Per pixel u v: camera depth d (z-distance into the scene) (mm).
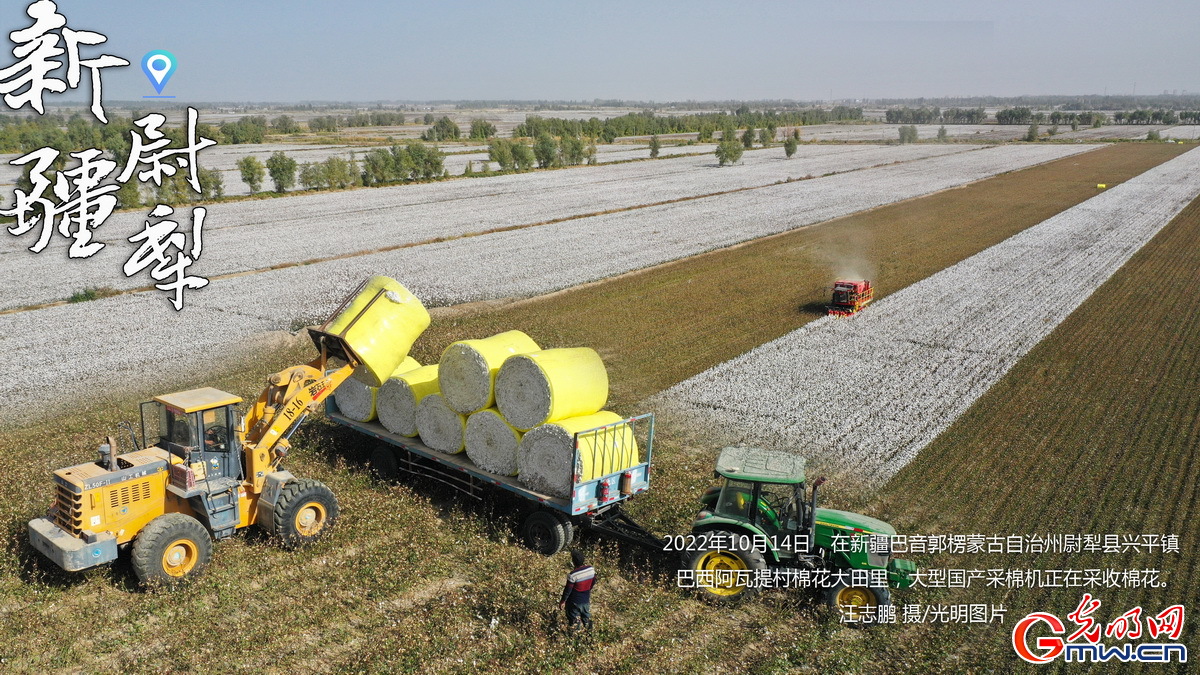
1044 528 14625
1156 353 26078
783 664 10672
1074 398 21812
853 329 28969
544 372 13344
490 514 14422
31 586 11812
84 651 10516
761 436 19094
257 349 25641
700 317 30562
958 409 20891
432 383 15922
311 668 10312
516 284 35688
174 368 23609
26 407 20359
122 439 17734
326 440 17453
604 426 13305
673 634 11320
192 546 12008
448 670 10305
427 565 12828
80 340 26500
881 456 17969
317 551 13078
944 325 29562
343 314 14062
